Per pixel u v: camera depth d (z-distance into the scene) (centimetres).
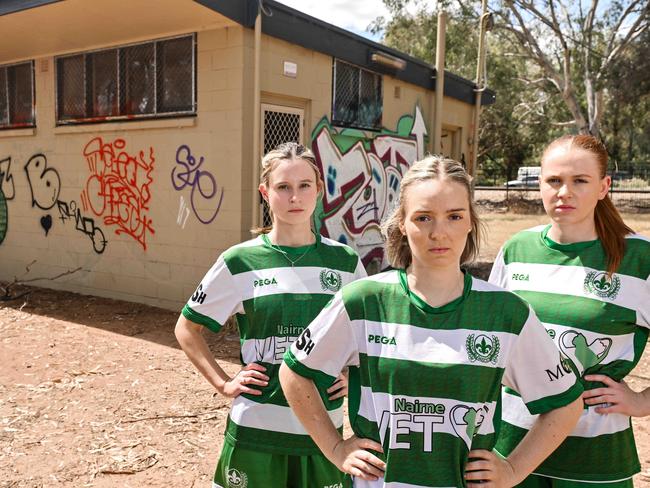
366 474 162
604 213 216
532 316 166
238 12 662
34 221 920
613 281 212
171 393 485
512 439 216
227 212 707
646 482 352
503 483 158
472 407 158
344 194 880
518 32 2412
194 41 716
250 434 229
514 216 2198
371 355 166
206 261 730
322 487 229
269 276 237
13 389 491
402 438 161
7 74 934
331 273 240
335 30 819
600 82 2419
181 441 399
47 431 411
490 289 167
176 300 764
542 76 3009
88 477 350
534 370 167
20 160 927
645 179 3281
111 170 814
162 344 623
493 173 4125
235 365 552
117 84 801
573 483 209
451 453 159
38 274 923
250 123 698
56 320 721
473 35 2544
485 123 3180
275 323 232
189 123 725
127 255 810
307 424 176
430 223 160
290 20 742
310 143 809
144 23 714
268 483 228
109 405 459
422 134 1094
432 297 165
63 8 679
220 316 240
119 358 575
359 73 905
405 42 2667
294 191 236
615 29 2422
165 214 764
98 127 815
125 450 384
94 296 851
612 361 212
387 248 182
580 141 216
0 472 353
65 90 863
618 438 209
